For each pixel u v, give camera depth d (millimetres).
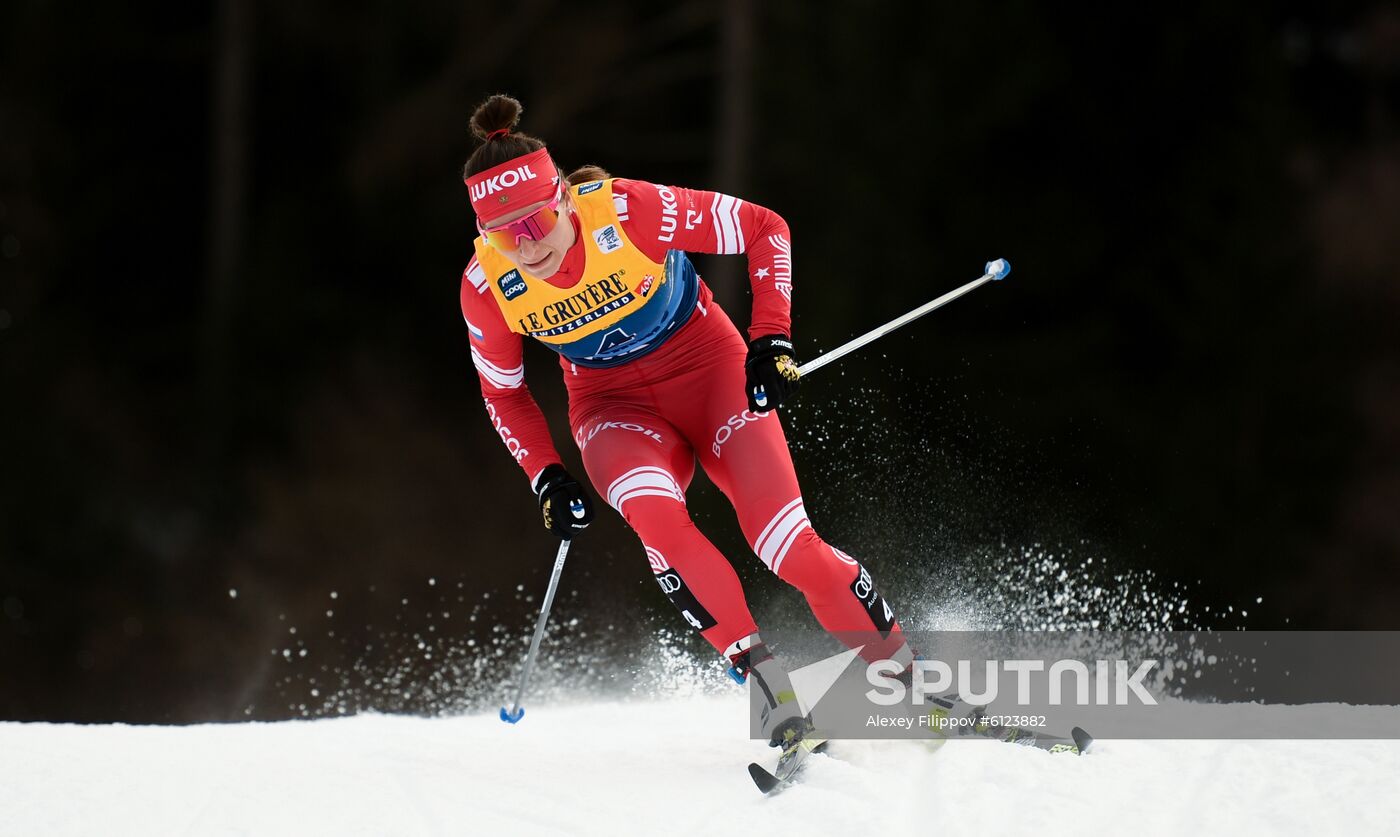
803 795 9875
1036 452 43156
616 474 11133
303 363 55094
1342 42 57719
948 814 9617
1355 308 49875
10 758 11539
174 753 11781
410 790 10602
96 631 50406
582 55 56031
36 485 52719
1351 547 44406
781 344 11227
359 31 58938
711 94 57062
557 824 9844
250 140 58969
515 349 11828
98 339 57500
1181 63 45156
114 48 59562
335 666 46688
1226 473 43219
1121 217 45156
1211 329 44250
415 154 57594
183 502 52750
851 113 47906
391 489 50312
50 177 58750
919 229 45844
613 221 11086
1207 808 9672
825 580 11070
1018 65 45625
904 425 37031
